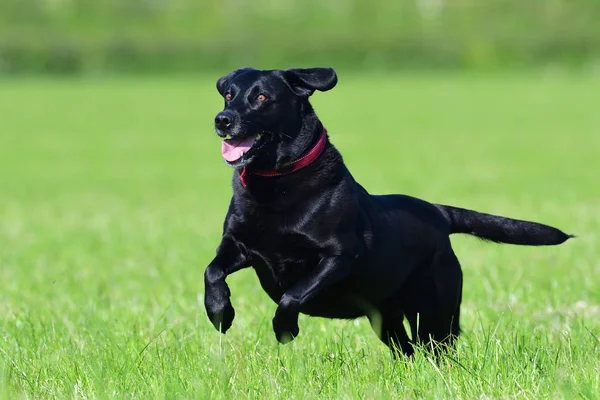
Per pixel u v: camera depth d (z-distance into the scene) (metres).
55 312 9.27
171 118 53.59
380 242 7.15
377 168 30.86
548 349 6.73
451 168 30.64
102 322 8.20
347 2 116.31
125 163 35.09
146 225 19.17
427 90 69.94
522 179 26.98
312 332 7.87
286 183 6.74
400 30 107.38
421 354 6.50
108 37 100.75
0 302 10.00
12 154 38.28
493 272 11.05
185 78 85.25
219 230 17.98
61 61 90.56
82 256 14.66
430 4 113.75
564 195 22.56
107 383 6.09
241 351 7.00
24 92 72.19
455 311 7.85
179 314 8.78
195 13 114.25
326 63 92.50
